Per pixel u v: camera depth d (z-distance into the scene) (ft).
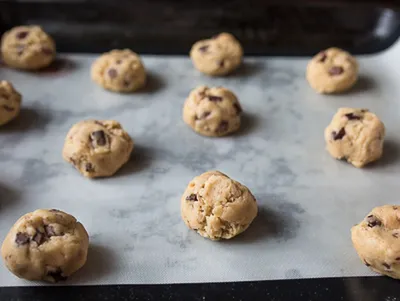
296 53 1.26
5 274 0.82
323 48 1.27
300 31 1.30
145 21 1.30
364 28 1.31
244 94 1.16
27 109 1.10
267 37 1.29
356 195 0.97
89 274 0.83
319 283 0.83
